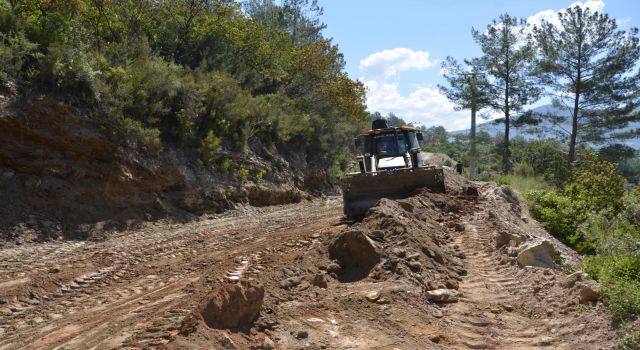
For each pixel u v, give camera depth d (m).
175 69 17.88
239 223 14.49
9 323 6.09
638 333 5.07
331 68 36.84
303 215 16.34
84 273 8.45
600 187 20.30
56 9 15.81
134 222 13.38
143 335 5.05
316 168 28.97
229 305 5.06
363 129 39.53
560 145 38.16
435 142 73.31
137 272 8.62
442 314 6.20
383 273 7.08
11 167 11.90
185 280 7.89
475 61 37.84
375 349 5.03
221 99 19.38
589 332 5.57
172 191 15.53
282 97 28.27
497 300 6.92
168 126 16.86
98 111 13.59
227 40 26.36
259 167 21.20
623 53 33.47
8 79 12.08
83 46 14.17
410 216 10.43
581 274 6.99
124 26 19.92
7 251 9.86
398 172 13.75
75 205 12.46
